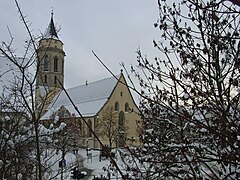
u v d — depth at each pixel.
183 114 3.06
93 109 59.06
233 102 3.53
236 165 2.97
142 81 4.09
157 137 4.10
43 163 8.47
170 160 3.64
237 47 3.69
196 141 3.59
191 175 3.77
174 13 3.97
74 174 4.44
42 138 7.74
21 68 3.55
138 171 3.98
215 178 3.22
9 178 7.44
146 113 4.30
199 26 3.83
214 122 3.40
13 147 7.35
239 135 3.04
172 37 3.97
